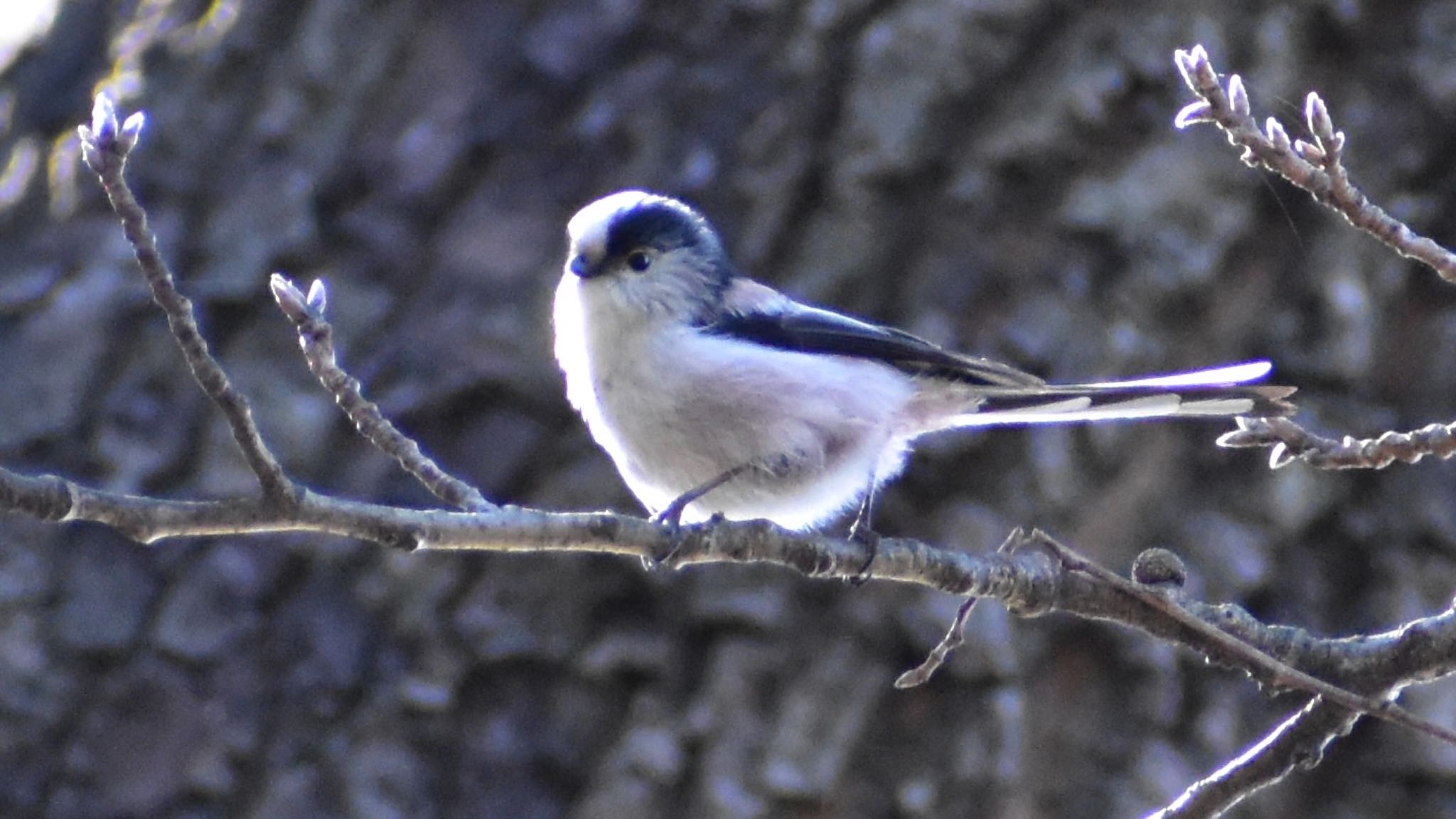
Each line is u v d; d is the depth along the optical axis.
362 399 7.05
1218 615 7.54
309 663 10.98
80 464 11.48
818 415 8.42
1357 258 12.06
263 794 10.72
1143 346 11.59
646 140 12.31
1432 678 7.39
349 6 12.80
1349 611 11.52
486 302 11.89
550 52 12.66
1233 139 6.80
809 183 12.10
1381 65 12.78
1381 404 11.95
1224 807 7.49
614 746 10.83
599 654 10.91
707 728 10.65
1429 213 12.48
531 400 11.59
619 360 8.50
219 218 12.21
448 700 10.87
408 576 11.11
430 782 10.77
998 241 11.82
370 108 12.58
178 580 11.12
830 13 12.39
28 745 10.72
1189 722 11.02
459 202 12.30
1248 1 12.61
